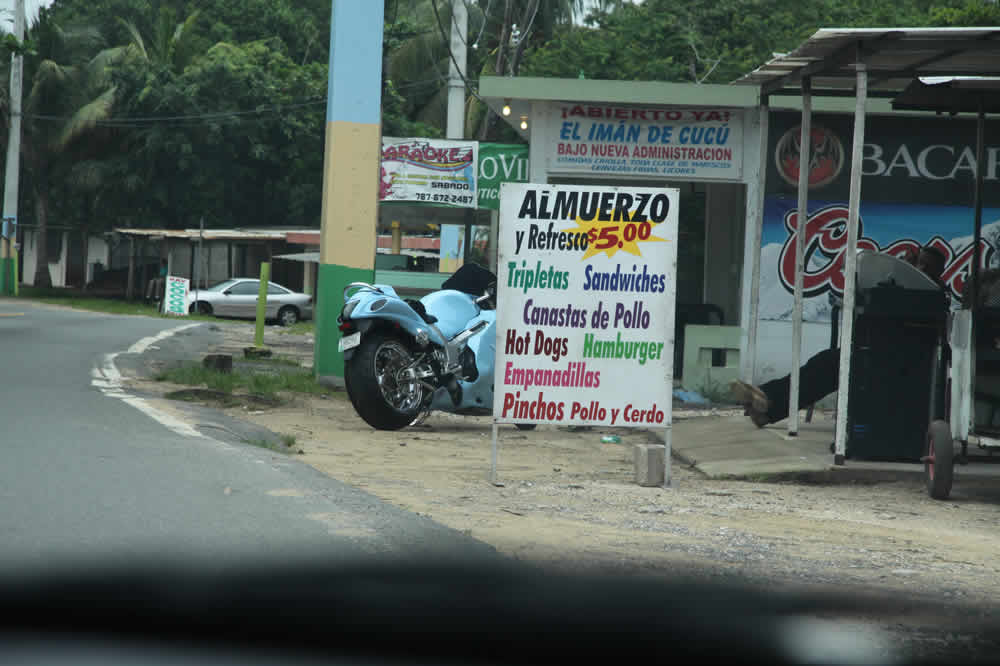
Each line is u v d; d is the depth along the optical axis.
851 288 9.55
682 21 33.25
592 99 16.72
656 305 8.48
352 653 3.17
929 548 6.47
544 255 8.44
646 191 8.48
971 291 9.89
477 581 4.28
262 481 6.81
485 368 11.51
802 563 5.66
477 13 38.72
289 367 18.00
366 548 5.01
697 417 13.85
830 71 10.91
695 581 4.72
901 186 16.78
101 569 4.29
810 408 13.06
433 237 41.66
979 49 9.40
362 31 14.89
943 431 8.76
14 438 7.89
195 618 3.47
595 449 11.04
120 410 10.10
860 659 3.59
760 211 12.63
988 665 3.67
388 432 11.26
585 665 3.17
